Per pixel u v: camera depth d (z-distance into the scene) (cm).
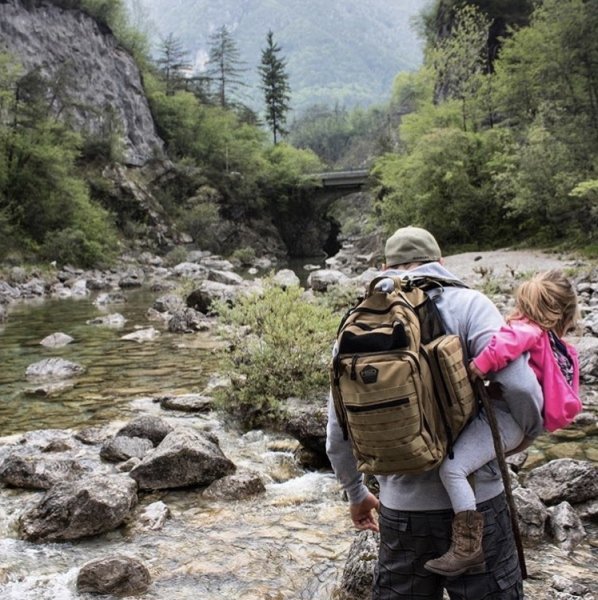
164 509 470
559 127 2920
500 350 216
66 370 997
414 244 251
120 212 5288
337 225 7681
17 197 3853
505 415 229
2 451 614
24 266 3338
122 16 7262
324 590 366
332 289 1067
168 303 1800
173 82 8500
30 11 5650
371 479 506
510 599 224
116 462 587
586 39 2970
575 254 2522
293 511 476
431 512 224
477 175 3503
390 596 236
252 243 6538
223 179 6725
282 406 667
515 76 3616
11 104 4112
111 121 5684
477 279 2014
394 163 4041
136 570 374
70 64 5300
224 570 390
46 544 430
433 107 4112
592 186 2342
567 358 239
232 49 9838
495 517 224
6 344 1316
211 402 760
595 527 436
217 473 526
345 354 218
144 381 923
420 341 218
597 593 350
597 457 557
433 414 214
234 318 758
